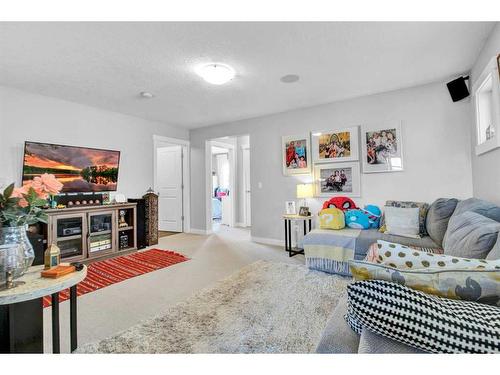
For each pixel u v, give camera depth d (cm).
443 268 79
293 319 195
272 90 344
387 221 300
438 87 323
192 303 224
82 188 387
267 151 465
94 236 365
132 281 280
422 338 63
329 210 339
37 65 267
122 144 451
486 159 251
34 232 298
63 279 132
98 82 313
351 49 241
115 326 189
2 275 120
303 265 329
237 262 347
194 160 579
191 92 349
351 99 381
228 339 171
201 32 211
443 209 258
